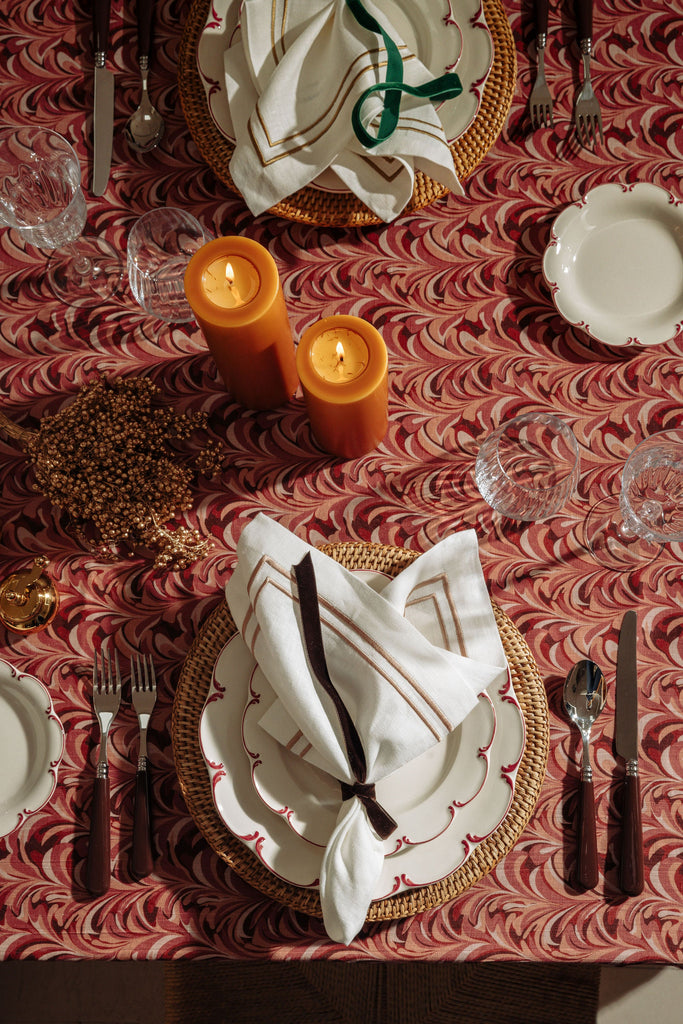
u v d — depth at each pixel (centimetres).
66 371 81
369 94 69
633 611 75
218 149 79
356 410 65
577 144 84
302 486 79
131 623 76
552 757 72
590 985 112
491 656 67
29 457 79
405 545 77
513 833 66
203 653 71
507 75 80
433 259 82
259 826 65
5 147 78
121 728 73
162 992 125
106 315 82
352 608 65
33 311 82
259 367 69
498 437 76
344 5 71
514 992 113
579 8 84
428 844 65
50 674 75
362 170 75
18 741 72
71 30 87
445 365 81
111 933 69
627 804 70
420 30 79
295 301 82
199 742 68
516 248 82
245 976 117
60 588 77
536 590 76
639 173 83
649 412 79
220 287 63
